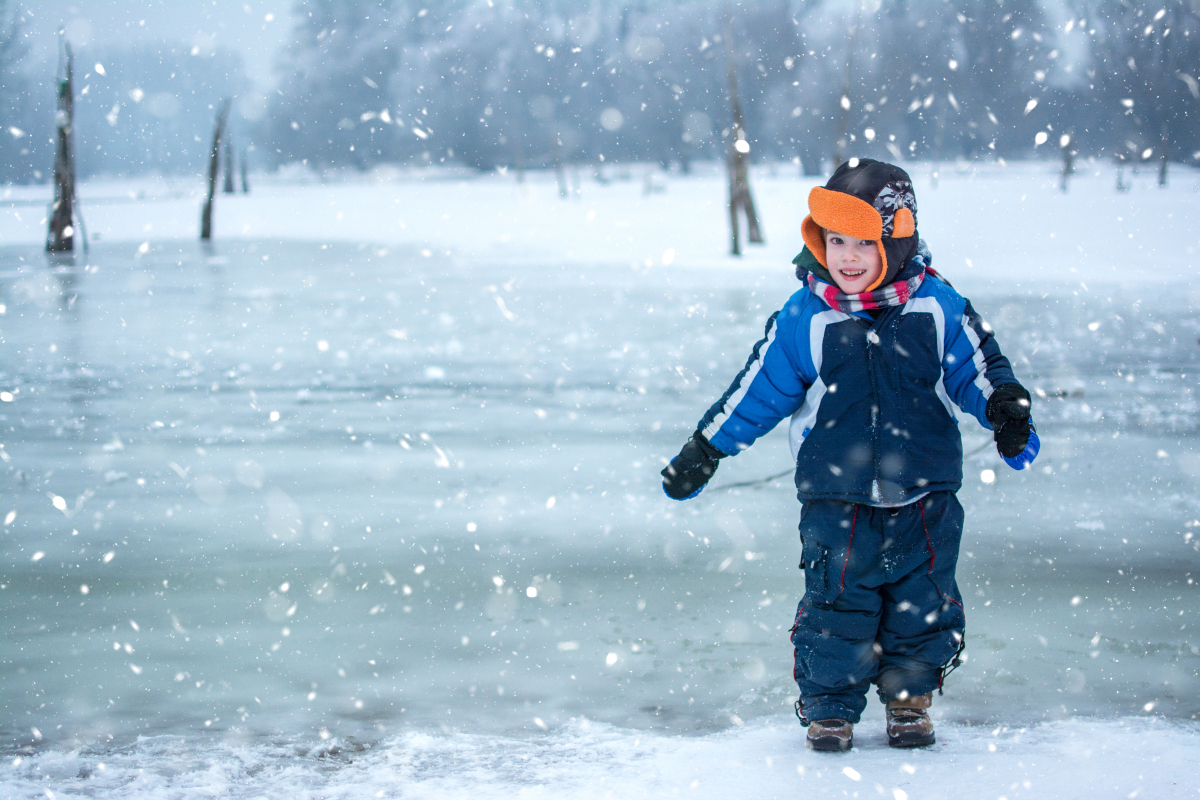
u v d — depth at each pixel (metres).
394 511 4.38
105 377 7.74
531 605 3.30
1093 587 3.40
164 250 22.92
